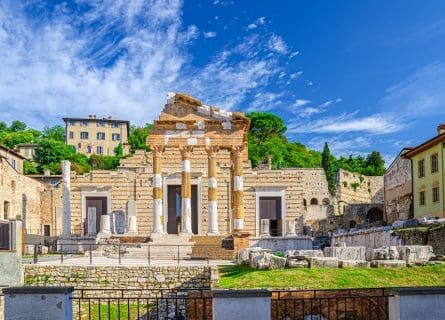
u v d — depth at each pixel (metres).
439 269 28.66
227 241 52.62
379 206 99.06
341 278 28.05
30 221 80.94
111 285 38.34
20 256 37.94
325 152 135.12
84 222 66.06
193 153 66.50
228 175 65.81
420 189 66.44
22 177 78.62
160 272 38.31
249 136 154.75
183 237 52.84
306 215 102.31
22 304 17.19
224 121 55.25
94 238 57.62
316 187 122.06
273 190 65.88
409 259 30.31
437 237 37.31
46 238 60.62
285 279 28.75
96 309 35.84
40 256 50.66
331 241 63.28
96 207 66.62
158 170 55.00
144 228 65.94
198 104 55.50
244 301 16.58
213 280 32.28
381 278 27.77
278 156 143.50
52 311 17.12
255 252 36.84
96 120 183.62
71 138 180.75
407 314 16.77
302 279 28.41
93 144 182.62
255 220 65.50
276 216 65.75
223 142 55.03
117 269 38.50
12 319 17.14
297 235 60.38
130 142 161.75
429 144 62.34
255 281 28.88
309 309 24.41
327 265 30.92
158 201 54.69
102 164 145.38
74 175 67.00
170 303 36.22
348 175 129.75
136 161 68.25
